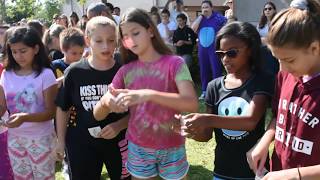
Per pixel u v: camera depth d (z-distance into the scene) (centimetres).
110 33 291
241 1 1017
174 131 239
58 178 451
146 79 238
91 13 493
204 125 229
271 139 206
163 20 1052
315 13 166
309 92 177
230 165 254
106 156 309
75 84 304
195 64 1034
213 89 266
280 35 165
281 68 181
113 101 217
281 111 193
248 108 243
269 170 220
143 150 241
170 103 215
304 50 165
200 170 466
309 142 176
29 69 340
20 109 338
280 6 957
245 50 248
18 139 338
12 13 2941
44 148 339
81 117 305
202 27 851
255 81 248
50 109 337
